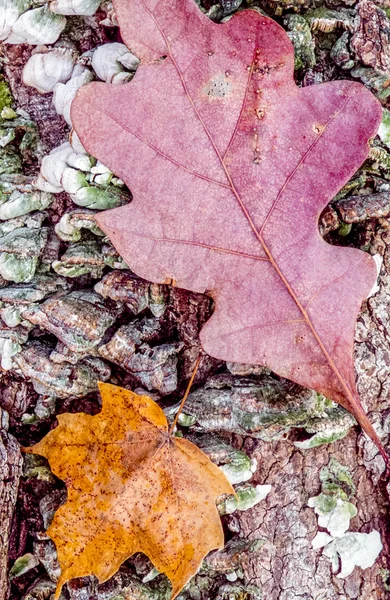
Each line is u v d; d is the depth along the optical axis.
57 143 0.45
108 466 0.43
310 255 0.41
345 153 0.41
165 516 0.43
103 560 0.43
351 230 0.45
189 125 0.41
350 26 0.44
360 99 0.41
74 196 0.43
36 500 0.45
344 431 0.44
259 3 0.44
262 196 0.41
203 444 0.44
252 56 0.41
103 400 0.43
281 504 0.45
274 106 0.41
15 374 0.45
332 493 0.44
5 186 0.44
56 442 0.43
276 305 0.41
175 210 0.41
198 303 0.44
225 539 0.45
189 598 0.45
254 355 0.41
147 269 0.42
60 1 0.43
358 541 0.45
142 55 0.41
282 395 0.44
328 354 0.41
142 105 0.41
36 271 0.45
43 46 0.45
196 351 0.45
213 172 0.41
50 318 0.44
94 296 0.45
